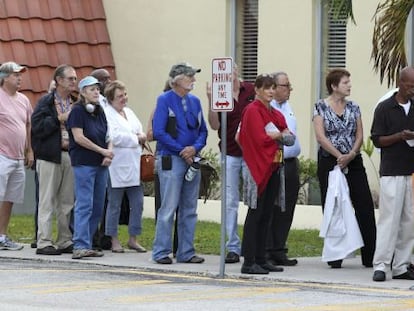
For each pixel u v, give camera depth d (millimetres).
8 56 35344
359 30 31719
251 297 18812
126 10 36781
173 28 35688
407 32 30594
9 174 25750
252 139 21516
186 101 23266
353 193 23266
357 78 31828
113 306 17438
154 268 22625
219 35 34688
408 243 21297
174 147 23000
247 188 21656
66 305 17453
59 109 24859
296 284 20797
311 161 31859
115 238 25547
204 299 18438
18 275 21172
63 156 24938
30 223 31906
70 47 36594
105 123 24250
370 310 17438
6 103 25719
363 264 23359
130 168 25078
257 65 34188
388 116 20953
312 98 32938
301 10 33031
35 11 36500
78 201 24031
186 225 23562
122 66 36875
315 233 30234
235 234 23875
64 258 24125
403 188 20984
